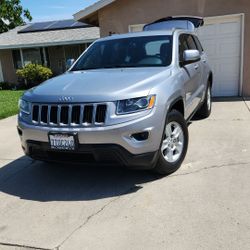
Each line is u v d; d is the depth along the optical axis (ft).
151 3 33.12
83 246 10.11
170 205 12.00
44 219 11.86
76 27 68.85
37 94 13.71
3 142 22.27
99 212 11.99
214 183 13.46
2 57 68.23
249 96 32.73
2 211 12.68
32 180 15.38
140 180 14.28
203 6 31.86
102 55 17.84
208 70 23.85
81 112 12.42
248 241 9.67
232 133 20.20
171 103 13.96
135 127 12.21
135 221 11.18
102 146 12.25
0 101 41.96
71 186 14.38
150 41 17.53
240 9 30.96
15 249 10.27
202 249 9.46
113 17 34.40
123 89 12.62
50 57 67.82
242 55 32.01
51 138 12.90
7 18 115.34
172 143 14.69
